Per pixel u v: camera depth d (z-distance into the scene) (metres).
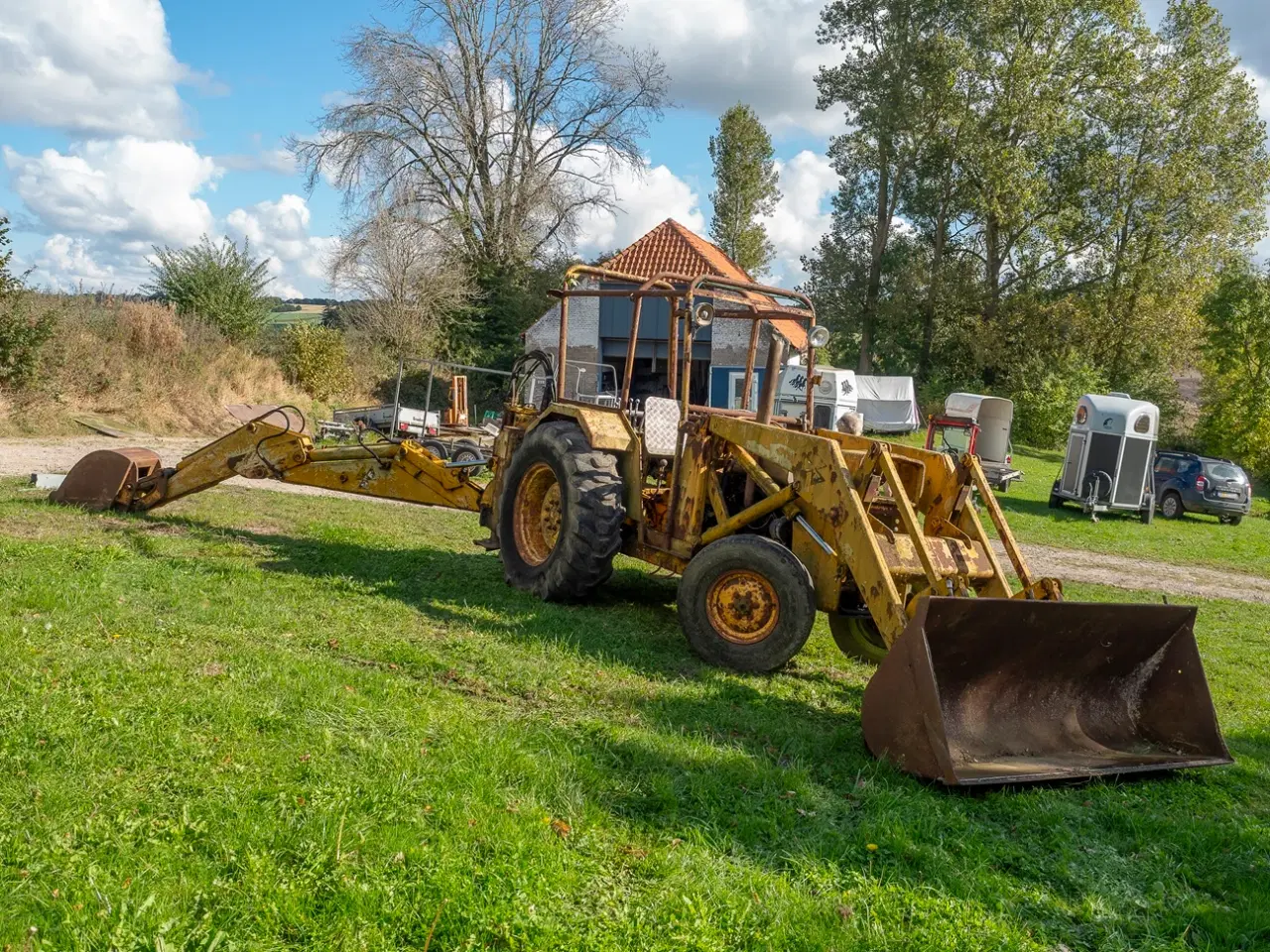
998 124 45.50
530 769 4.24
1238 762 5.77
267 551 9.09
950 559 6.22
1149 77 46.03
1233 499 24.69
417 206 37.31
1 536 8.41
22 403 20.52
